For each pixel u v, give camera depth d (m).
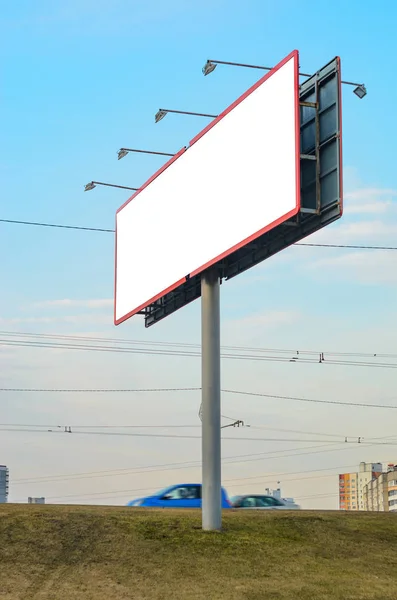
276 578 19.11
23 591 17.45
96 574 18.94
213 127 27.91
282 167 24.03
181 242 29.48
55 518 24.05
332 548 22.48
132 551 21.11
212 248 27.09
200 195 28.39
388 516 27.27
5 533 22.19
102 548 21.25
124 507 28.31
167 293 30.55
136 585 18.11
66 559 20.16
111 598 17.06
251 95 25.91
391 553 22.20
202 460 24.55
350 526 25.23
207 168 28.11
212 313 26.25
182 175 29.94
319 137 24.94
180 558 20.61
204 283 27.09
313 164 25.00
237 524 24.73
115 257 36.66
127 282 34.84
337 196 23.70
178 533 23.12
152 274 32.00
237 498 37.34
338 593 17.92
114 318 36.09
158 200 32.03
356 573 19.89
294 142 23.56
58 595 17.22
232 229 26.12
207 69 26.12
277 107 24.52
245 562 20.48
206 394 25.02
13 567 19.30
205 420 24.81
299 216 24.80
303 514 27.17
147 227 33.03
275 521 25.41
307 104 24.66
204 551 21.39
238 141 26.34
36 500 61.81
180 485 37.09
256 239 26.50
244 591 17.83
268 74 25.08
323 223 24.25
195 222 28.53
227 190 26.66
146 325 35.91
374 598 17.64
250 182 25.50
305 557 21.30
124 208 35.91
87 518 24.28
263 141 25.03
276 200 24.17
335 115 24.20
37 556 20.30
